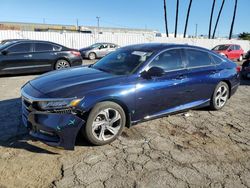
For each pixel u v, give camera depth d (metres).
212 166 3.56
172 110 4.90
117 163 3.51
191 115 5.57
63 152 3.74
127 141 4.18
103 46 20.44
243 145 4.27
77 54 11.34
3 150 3.71
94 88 3.82
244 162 3.72
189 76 5.05
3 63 9.48
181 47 5.15
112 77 4.16
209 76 5.45
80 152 3.76
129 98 4.11
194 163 3.62
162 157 3.73
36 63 10.23
